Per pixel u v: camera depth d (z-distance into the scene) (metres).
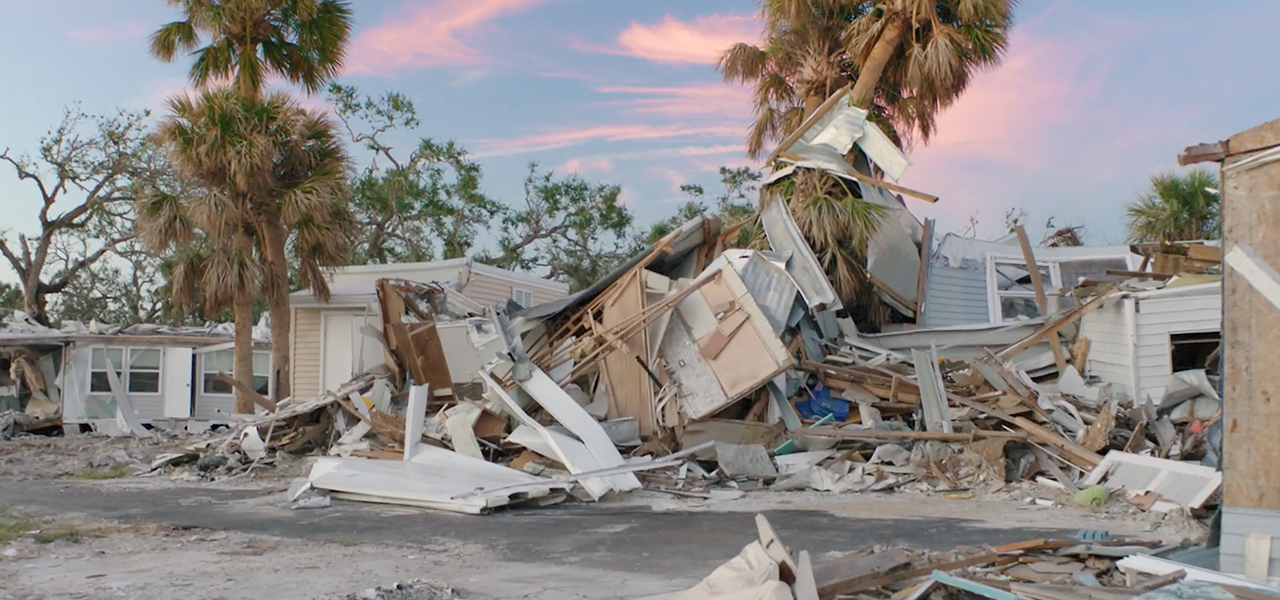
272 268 18.25
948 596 5.58
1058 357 14.64
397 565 7.10
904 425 13.22
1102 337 14.64
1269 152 6.06
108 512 10.19
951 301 17.25
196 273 18.12
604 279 15.47
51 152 28.59
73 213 29.28
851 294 16.39
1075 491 11.12
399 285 17.05
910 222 17.75
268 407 16.36
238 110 17.55
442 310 17.52
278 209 18.23
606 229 37.38
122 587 6.13
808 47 19.11
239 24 18.70
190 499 11.46
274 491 12.32
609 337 14.34
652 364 14.17
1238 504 6.04
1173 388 13.10
